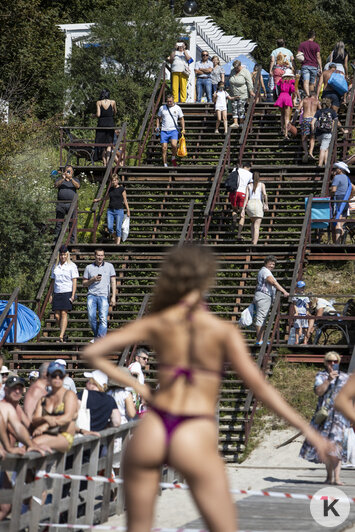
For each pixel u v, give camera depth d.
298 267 21.41
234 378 19.09
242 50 46.12
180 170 28.53
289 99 29.59
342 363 19.39
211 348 4.82
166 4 50.41
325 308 20.55
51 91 36.06
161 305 5.00
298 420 4.77
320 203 23.58
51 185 29.81
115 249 24.64
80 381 19.59
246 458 16.41
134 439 4.72
